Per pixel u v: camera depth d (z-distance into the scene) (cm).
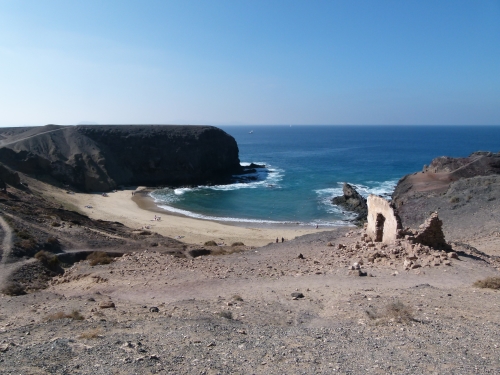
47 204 4691
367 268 1730
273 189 7494
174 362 767
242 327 1038
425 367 725
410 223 3500
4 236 2570
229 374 710
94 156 7938
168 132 9169
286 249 2438
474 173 5278
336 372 712
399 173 9331
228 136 10225
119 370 722
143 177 8425
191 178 8550
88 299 1505
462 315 1073
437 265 1658
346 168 10344
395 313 1081
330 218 5344
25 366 739
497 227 2850
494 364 739
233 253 2680
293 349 839
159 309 1304
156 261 2194
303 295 1407
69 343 895
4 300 1580
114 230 3838
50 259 2373
